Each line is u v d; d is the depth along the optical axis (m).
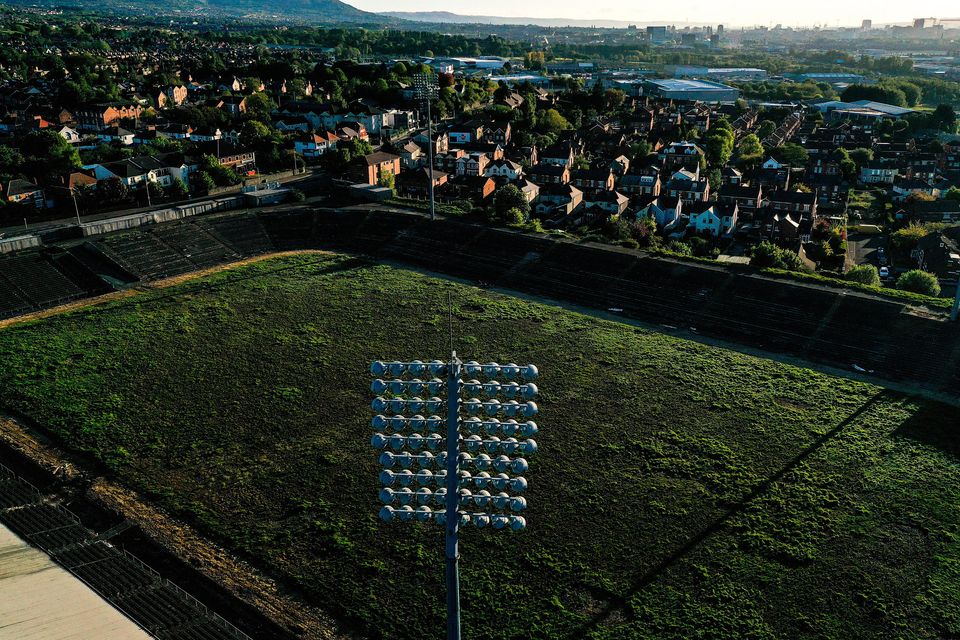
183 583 49.59
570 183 169.25
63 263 108.94
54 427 68.06
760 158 198.88
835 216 156.75
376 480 61.16
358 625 46.53
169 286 106.12
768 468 62.84
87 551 51.28
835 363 84.75
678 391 76.62
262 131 190.38
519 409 23.47
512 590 49.28
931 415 72.06
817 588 49.31
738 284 101.12
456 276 112.50
